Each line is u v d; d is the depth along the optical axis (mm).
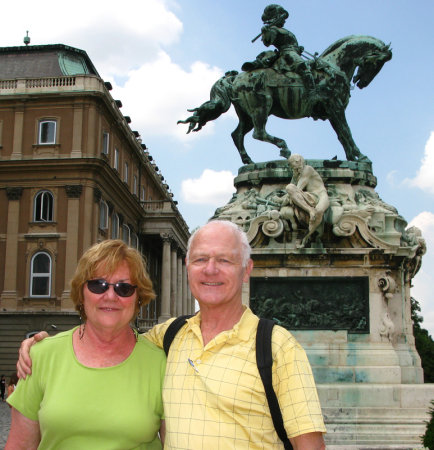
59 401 3391
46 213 39781
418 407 8516
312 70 10766
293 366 3240
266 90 10664
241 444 3197
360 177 10227
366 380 8875
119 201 46562
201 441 3203
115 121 45031
